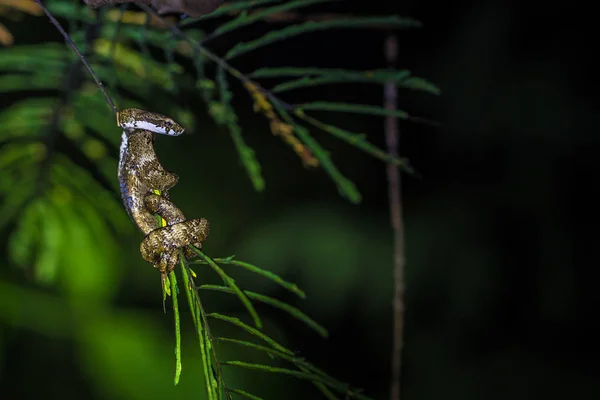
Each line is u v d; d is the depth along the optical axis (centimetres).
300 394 138
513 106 135
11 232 128
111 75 89
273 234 144
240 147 87
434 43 134
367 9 116
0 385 125
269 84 119
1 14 100
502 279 144
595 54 130
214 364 72
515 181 144
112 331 129
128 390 124
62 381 127
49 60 96
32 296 128
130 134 74
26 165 101
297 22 103
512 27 131
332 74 84
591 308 143
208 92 87
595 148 136
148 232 74
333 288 142
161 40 91
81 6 92
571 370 143
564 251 143
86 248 112
